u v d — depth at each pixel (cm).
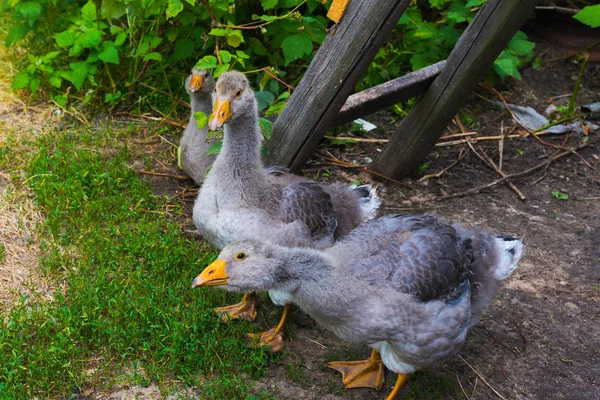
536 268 182
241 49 225
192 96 192
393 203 201
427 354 140
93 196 189
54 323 154
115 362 150
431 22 251
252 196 157
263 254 136
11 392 139
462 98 196
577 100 242
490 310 170
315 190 165
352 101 192
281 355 155
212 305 164
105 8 216
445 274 142
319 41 203
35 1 223
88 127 214
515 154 221
